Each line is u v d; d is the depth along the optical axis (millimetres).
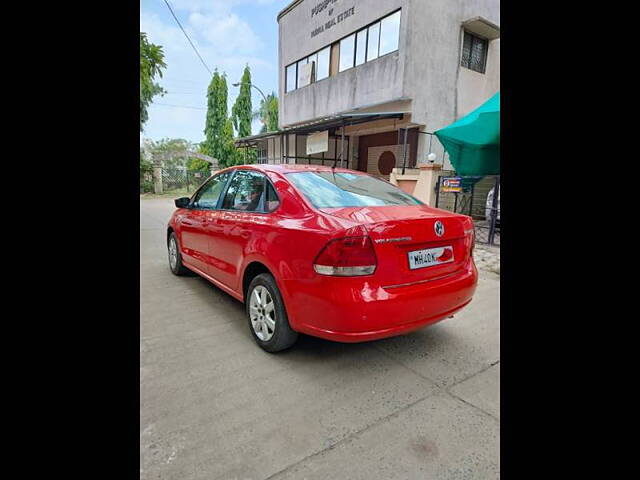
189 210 4105
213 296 3865
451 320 3338
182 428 1854
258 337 2715
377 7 11070
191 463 1628
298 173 2908
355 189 2902
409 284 2250
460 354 2689
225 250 3174
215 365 2480
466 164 8242
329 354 2656
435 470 1616
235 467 1612
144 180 21031
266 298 2635
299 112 15172
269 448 1729
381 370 2451
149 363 2498
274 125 36656
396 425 1907
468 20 11016
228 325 3135
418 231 2291
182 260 4328
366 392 2197
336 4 12617
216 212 3445
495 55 12414
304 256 2229
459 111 11867
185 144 49219
